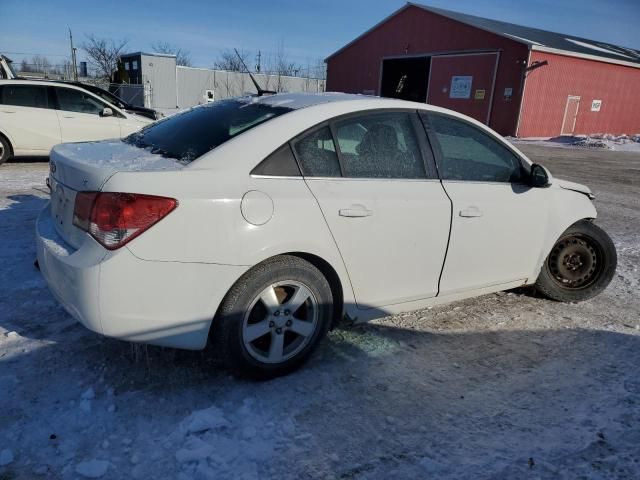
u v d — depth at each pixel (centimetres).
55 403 265
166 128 340
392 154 326
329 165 300
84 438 243
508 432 265
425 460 243
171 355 313
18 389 274
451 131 355
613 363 339
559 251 427
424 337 362
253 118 304
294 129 292
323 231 288
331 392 290
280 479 227
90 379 286
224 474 227
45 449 235
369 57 3133
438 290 352
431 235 332
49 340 323
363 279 313
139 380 288
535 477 236
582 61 2556
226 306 270
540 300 442
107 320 247
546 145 2155
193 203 252
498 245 372
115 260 242
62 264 255
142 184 247
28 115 942
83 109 1000
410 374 313
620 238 670
